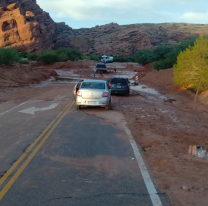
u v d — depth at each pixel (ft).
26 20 359.25
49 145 28.17
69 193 17.66
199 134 36.60
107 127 37.19
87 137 31.76
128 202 16.65
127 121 41.60
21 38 343.67
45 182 19.26
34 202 16.38
